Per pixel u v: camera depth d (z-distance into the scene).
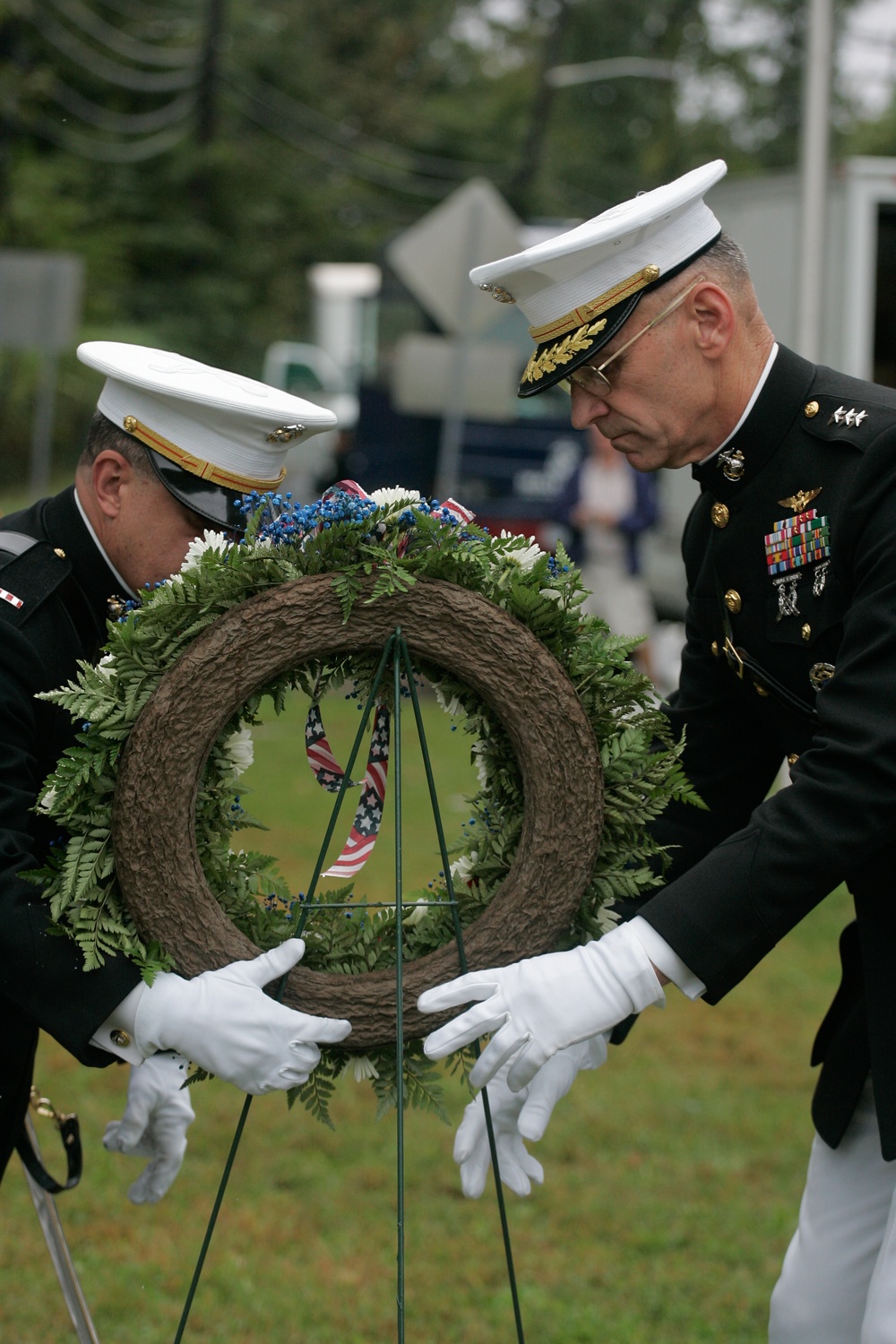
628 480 11.92
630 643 2.42
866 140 41.12
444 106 36.28
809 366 2.55
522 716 2.33
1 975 2.29
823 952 6.25
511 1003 2.25
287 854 6.66
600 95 37.44
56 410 24.22
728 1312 3.67
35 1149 2.89
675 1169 4.39
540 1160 4.45
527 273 2.45
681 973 2.31
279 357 23.05
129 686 2.26
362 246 33.44
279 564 2.31
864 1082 2.64
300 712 9.77
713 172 2.44
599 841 2.38
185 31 31.20
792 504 2.50
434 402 11.63
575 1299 3.72
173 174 29.17
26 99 26.42
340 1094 4.91
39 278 13.06
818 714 2.35
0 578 2.54
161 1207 4.12
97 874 2.27
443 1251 3.94
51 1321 3.56
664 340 2.45
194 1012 2.22
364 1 37.19
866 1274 2.65
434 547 2.35
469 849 2.54
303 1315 3.62
